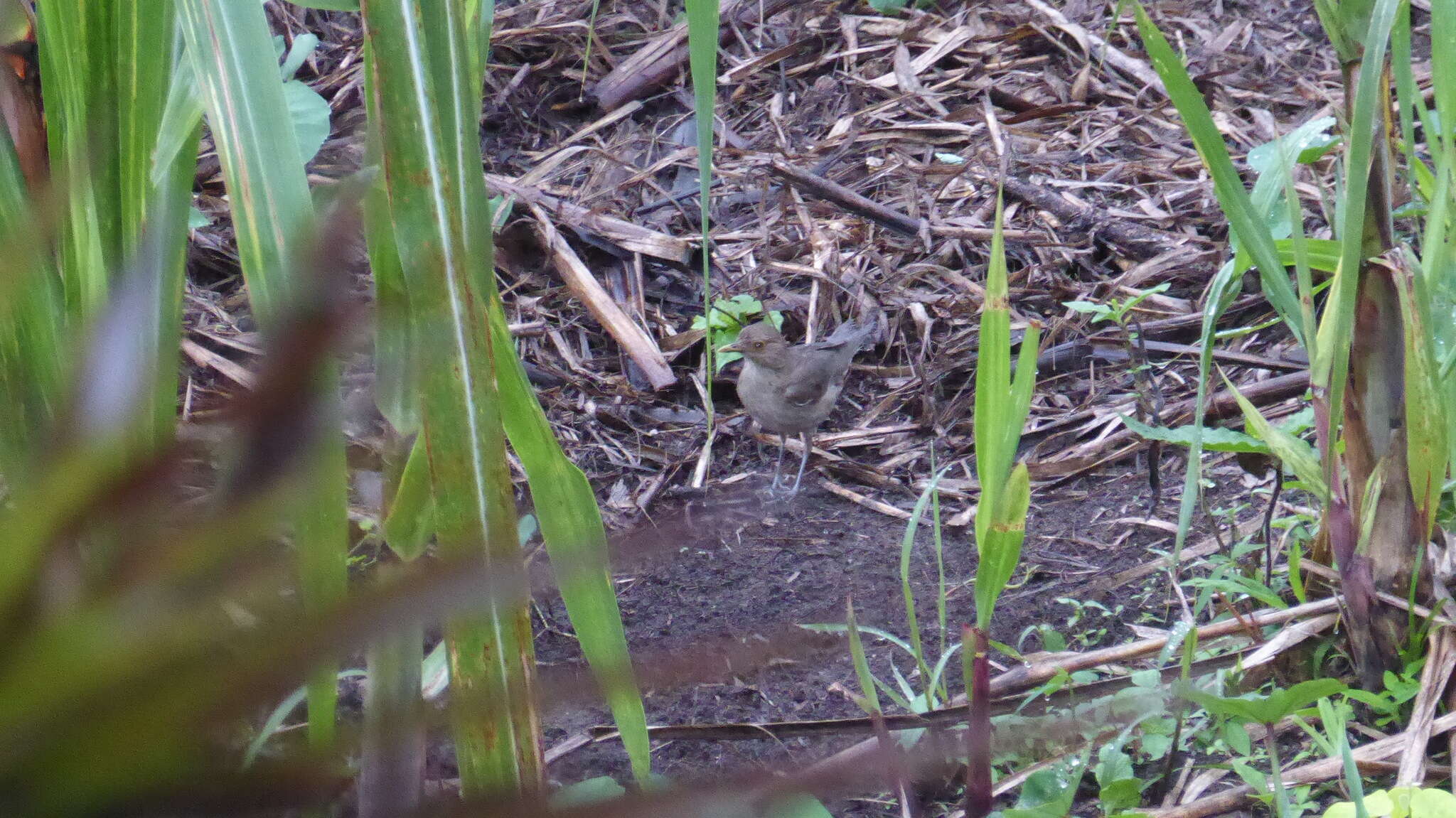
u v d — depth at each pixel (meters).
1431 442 4.05
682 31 11.73
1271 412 7.22
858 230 9.77
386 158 1.79
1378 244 4.17
